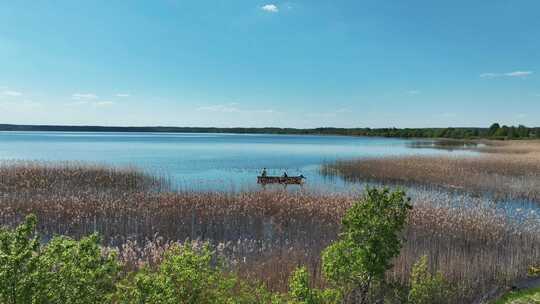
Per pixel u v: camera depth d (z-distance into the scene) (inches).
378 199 308.5
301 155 2947.8
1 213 741.3
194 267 244.5
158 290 224.5
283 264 495.5
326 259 318.7
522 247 591.2
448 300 419.8
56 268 211.2
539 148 2696.9
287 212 791.1
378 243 301.9
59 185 1100.5
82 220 732.0
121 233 690.8
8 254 188.4
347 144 5064.0
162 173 1706.4
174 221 736.3
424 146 3964.1
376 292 371.2
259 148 4033.0
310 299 283.3
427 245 584.1
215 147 4131.4
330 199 850.8
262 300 299.7
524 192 1120.2
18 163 1387.8
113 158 2474.2
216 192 964.6
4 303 182.4
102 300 215.5
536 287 471.5
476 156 1892.2
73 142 4832.7
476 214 725.9
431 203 833.5
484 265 503.8
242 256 553.6
